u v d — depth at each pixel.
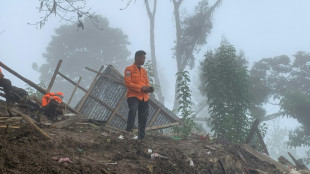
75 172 4.10
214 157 6.86
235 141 10.53
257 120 10.55
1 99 7.71
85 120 7.54
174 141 7.77
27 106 7.48
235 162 7.33
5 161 3.68
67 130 6.45
